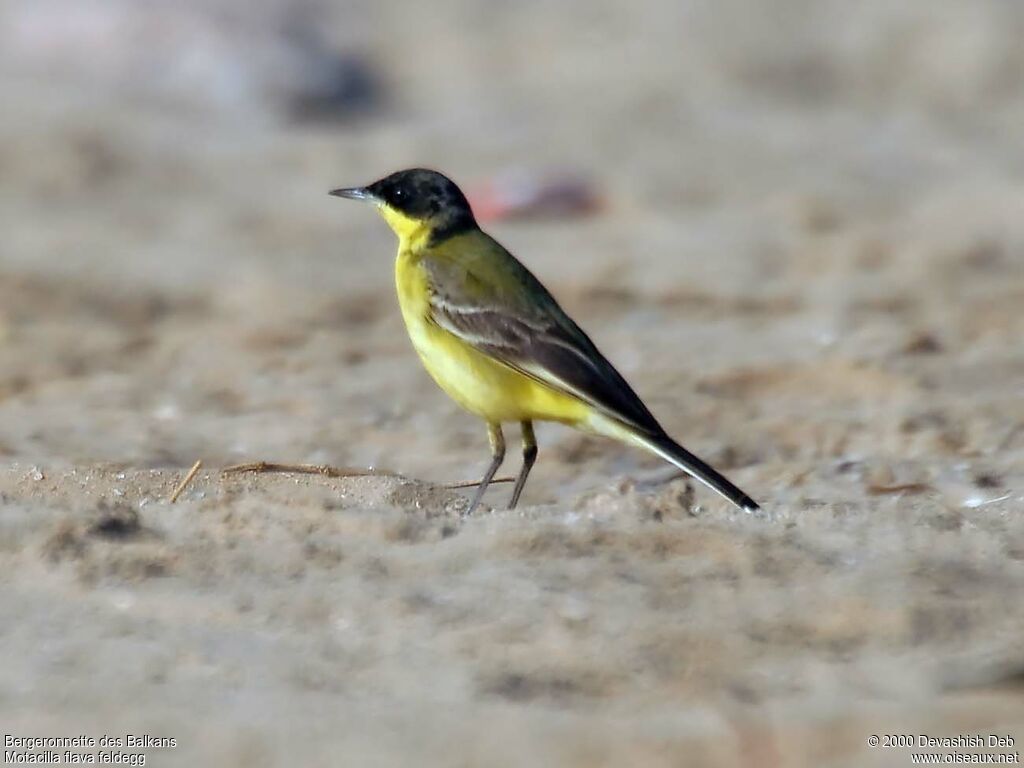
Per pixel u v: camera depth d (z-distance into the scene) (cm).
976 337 1780
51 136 2800
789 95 3384
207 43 3197
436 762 719
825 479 1291
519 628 870
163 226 2442
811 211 2488
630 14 3747
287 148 2939
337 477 1149
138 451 1373
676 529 1008
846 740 738
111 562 953
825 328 1834
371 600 908
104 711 771
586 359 1138
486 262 1180
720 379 1644
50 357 1753
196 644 852
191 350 1805
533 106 3259
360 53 3522
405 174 1217
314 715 768
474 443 1451
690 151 2939
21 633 865
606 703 787
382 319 1967
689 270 2145
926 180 2762
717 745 734
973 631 870
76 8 3231
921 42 3500
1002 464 1324
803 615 885
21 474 1110
